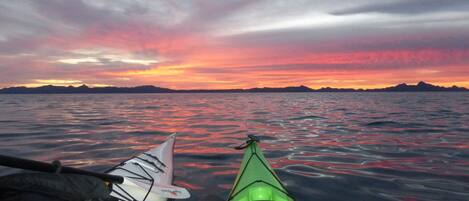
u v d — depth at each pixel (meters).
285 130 16.05
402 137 13.07
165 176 6.13
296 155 9.51
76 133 14.53
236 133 14.99
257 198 3.79
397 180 6.73
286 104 49.09
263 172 4.95
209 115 26.88
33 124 18.56
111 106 43.84
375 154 9.54
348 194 5.89
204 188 6.29
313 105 44.44
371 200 5.59
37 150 10.10
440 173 7.25
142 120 21.94
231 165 8.23
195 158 9.07
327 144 11.52
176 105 47.47
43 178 2.71
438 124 17.83
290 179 6.83
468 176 7.00
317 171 7.50
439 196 5.75
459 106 38.44
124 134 14.37
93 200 2.93
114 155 9.44
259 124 19.14
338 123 19.08
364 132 14.84
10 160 2.90
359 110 31.81
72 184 2.86
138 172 5.84
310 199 5.65
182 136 13.91
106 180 4.11
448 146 10.81
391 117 22.88
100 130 15.83
